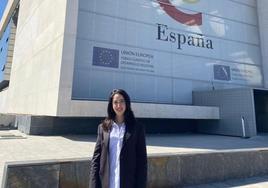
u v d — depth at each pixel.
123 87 15.74
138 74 16.36
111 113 2.63
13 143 9.71
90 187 2.46
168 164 5.77
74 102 12.38
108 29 15.80
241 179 6.56
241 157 6.77
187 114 15.04
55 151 8.12
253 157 6.98
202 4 19.69
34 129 12.91
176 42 18.09
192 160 6.08
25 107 20.48
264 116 17.55
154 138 13.30
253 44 21.47
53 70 13.73
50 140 10.93
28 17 23.27
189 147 9.77
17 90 24.88
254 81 20.88
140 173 2.46
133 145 2.46
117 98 2.56
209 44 19.44
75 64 14.58
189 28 18.80
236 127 14.89
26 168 4.49
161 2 17.97
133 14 16.78
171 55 17.72
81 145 9.61
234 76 20.05
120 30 16.16
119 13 16.30
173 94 17.38
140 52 16.59
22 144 9.52
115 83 15.52
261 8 21.62
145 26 17.06
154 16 17.53
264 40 21.20
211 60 19.28
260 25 21.55
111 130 2.54
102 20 15.70
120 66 15.84
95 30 15.41
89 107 12.62
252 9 22.11
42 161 4.70
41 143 9.92
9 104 28.83
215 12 20.19
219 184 6.08
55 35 14.38
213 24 19.92
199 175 6.10
